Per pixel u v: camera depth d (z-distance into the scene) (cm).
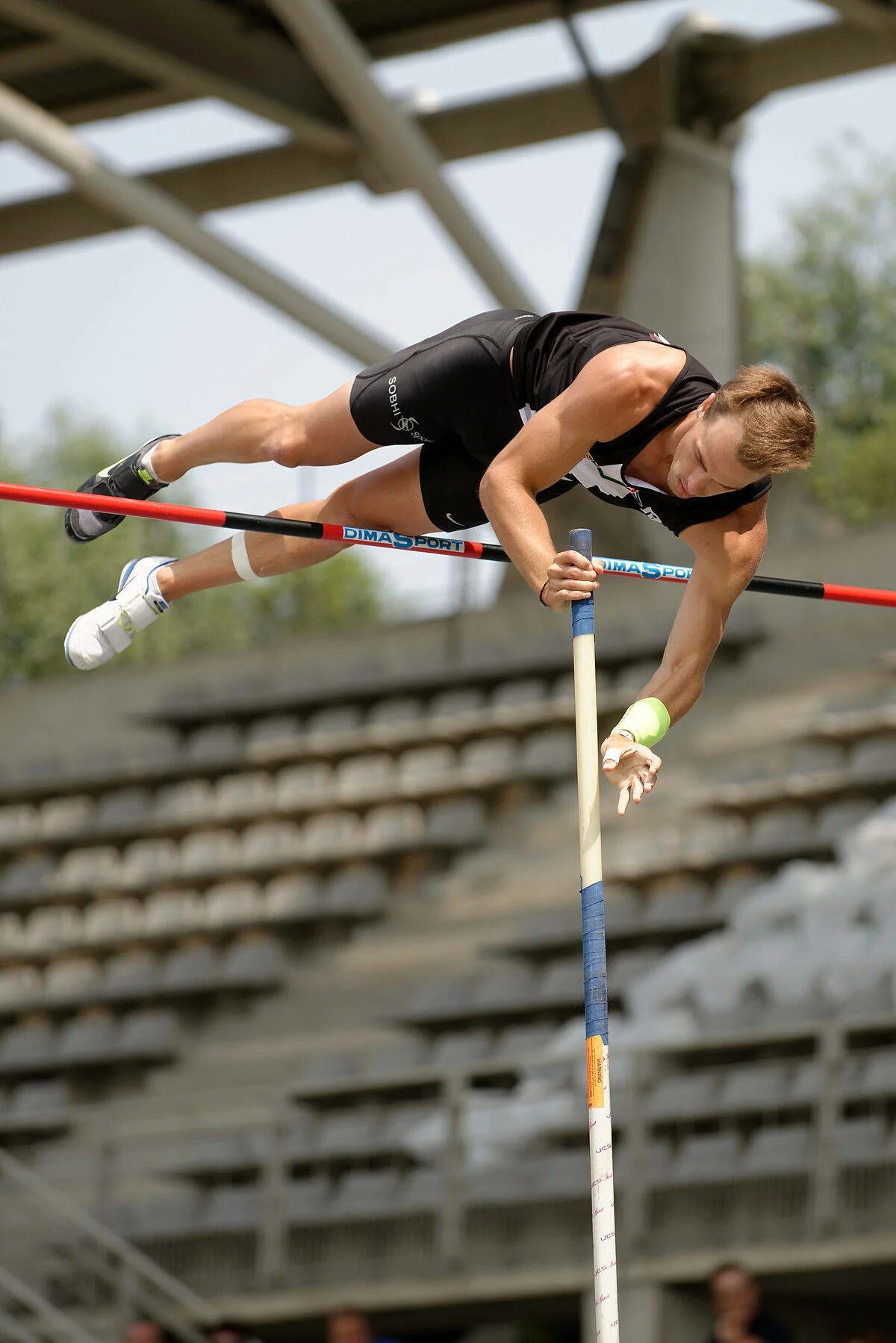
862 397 7806
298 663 5419
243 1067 4416
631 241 5406
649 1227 3119
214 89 5181
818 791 4225
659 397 1014
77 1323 3481
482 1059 3850
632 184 5434
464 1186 3328
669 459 1036
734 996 3584
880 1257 2881
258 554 1262
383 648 5328
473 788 4797
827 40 5222
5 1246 3731
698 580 1082
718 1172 3123
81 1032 4550
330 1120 3688
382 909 4669
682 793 4569
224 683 5472
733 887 4069
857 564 4722
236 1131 4141
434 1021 4059
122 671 5628
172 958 4672
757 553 1083
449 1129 3319
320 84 5459
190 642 7306
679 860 4172
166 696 5522
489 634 5203
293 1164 3681
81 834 5169
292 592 7888
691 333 5300
